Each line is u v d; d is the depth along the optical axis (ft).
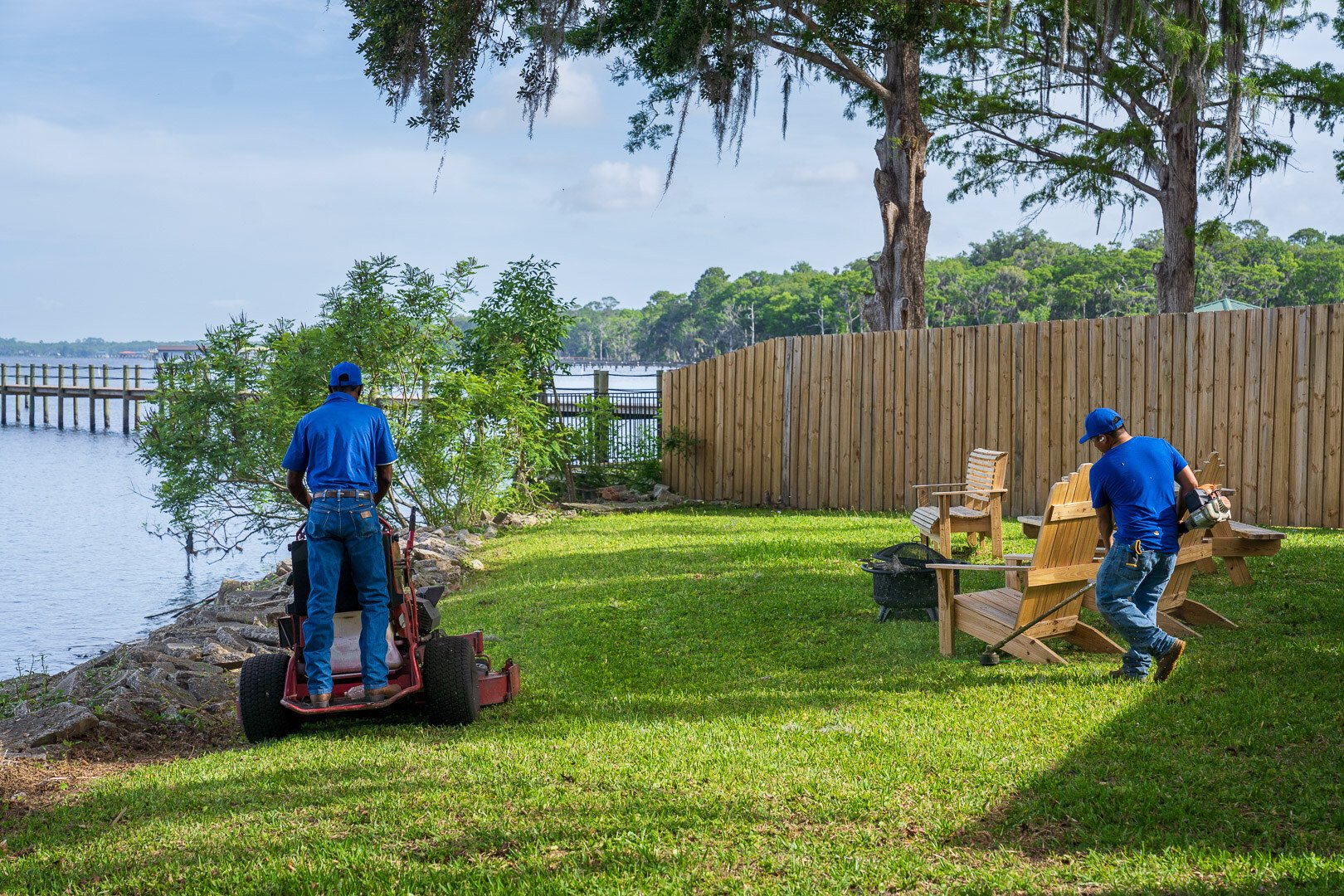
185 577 52.42
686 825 13.19
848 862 11.85
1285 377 40.01
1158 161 69.51
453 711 18.85
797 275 593.42
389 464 18.95
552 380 59.77
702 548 39.45
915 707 18.42
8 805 15.43
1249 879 10.90
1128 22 51.55
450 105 52.54
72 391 161.07
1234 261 333.21
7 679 29.45
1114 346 44.37
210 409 48.49
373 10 52.60
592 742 17.16
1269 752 14.90
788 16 62.64
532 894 11.27
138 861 12.76
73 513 73.51
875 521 45.93
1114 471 18.99
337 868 12.14
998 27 64.13
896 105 63.31
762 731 17.38
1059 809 13.17
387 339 48.39
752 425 56.70
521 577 36.29
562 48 53.31
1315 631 22.35
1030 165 79.92
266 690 18.43
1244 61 54.90
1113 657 21.34
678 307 641.40
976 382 48.29
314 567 17.92
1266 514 40.65
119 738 19.40
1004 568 21.42
